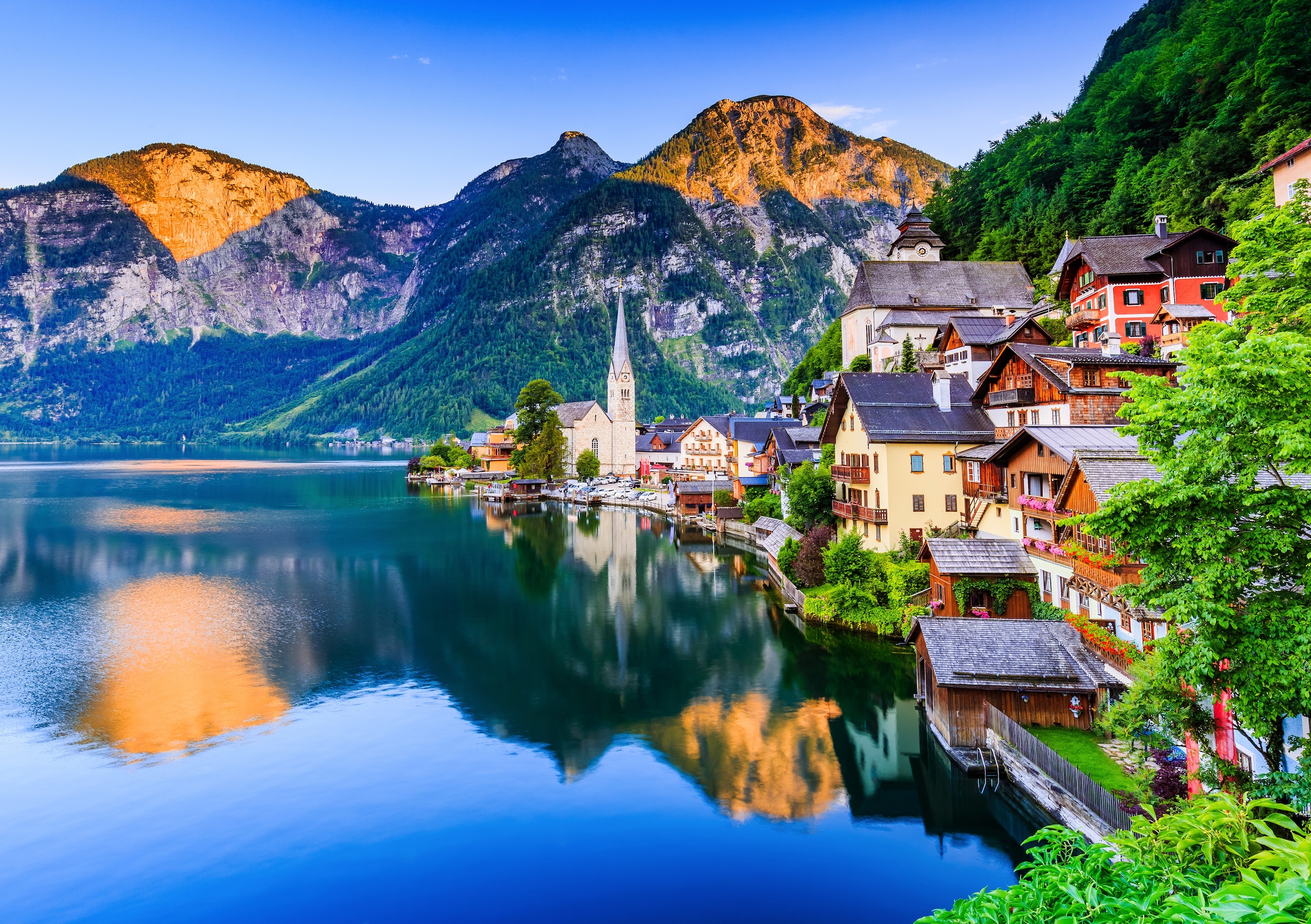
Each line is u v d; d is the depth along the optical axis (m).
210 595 73.88
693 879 28.83
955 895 27.53
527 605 69.56
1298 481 23.47
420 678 50.50
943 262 118.00
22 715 44.41
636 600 71.00
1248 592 16.56
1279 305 27.97
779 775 36.50
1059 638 35.41
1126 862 10.94
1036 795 29.95
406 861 30.19
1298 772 15.80
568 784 36.12
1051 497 43.19
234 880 29.14
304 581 80.12
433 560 91.38
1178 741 23.47
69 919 27.16
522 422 185.12
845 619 56.78
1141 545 17.08
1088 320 71.50
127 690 48.44
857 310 116.88
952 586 44.22
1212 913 7.86
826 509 71.19
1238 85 87.44
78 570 85.50
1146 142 109.12
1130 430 17.98
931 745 37.19
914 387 63.12
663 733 41.50
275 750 39.91
